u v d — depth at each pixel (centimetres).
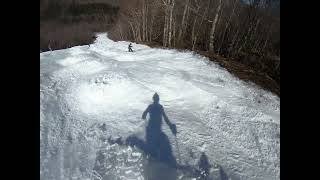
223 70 1916
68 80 1422
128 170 739
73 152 799
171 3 3266
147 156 813
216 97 1397
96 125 994
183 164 827
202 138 1023
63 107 1117
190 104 1317
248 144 1064
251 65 2498
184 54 2202
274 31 3152
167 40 3469
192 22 3559
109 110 1150
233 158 945
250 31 3275
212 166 863
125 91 1312
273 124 1261
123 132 950
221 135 1087
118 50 2497
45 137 858
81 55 1820
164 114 1155
